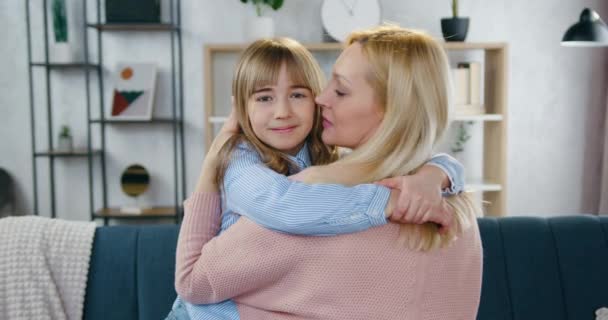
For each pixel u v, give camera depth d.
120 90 4.05
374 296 0.93
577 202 4.29
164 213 3.98
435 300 0.95
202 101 4.19
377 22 3.89
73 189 4.26
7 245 1.88
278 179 0.99
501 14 4.14
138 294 1.93
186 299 1.05
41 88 4.18
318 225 0.93
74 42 4.14
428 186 0.95
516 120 4.23
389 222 0.95
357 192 0.94
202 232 1.09
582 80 4.20
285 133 1.15
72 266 1.92
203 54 3.80
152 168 4.25
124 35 4.13
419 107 0.97
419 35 1.01
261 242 0.97
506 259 2.04
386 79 0.98
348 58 1.02
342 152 1.34
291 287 0.97
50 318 1.84
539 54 4.18
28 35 3.93
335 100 1.03
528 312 2.01
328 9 3.89
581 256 2.06
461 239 1.00
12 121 4.21
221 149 1.12
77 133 4.21
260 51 1.17
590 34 3.12
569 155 4.25
